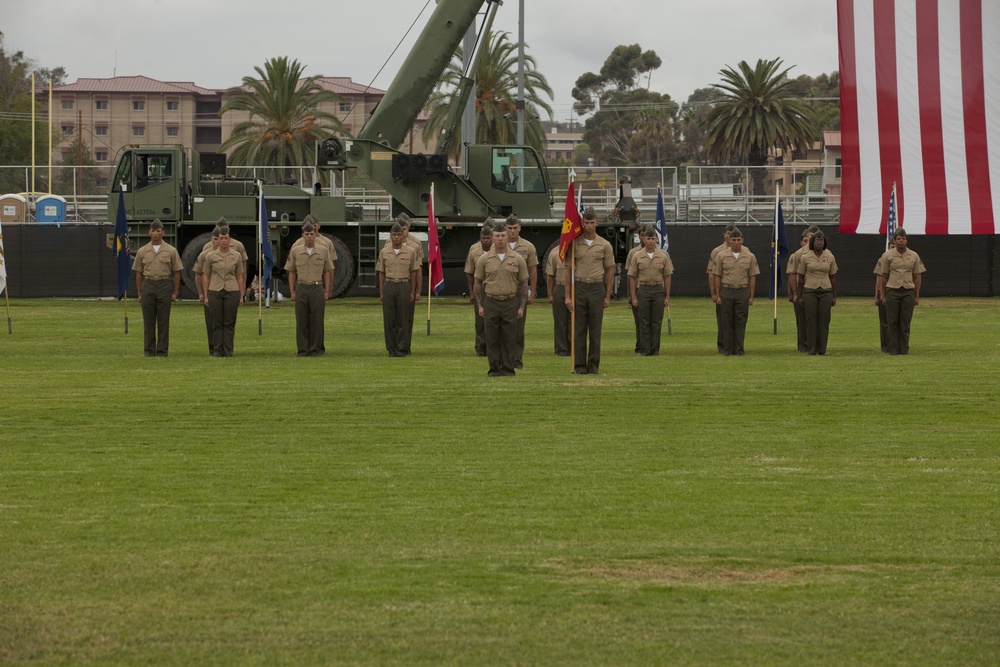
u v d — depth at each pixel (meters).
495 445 18.14
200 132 172.88
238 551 12.02
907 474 15.95
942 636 9.58
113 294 65.31
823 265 32.84
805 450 17.75
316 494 14.69
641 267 32.62
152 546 12.20
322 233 57.03
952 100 55.66
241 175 65.19
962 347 35.78
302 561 11.67
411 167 57.09
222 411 21.47
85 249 65.12
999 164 55.56
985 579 11.13
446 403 22.45
